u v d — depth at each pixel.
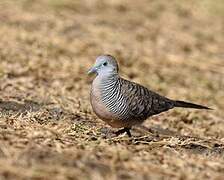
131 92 10.77
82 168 8.59
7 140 9.44
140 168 8.95
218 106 16.50
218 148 11.12
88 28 22.06
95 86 10.62
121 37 21.81
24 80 15.38
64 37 20.41
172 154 10.00
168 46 21.66
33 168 8.37
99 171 8.58
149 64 19.31
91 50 19.53
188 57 20.70
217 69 19.91
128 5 26.02
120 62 19.02
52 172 8.32
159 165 9.27
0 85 14.49
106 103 10.57
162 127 13.30
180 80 18.33
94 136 10.52
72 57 18.47
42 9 23.38
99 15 24.11
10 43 18.59
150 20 24.56
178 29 23.92
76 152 9.22
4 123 10.55
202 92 17.47
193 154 10.23
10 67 16.23
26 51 18.05
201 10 26.77
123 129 11.27
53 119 11.59
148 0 27.11
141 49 20.80
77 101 13.95
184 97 16.73
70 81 16.16
